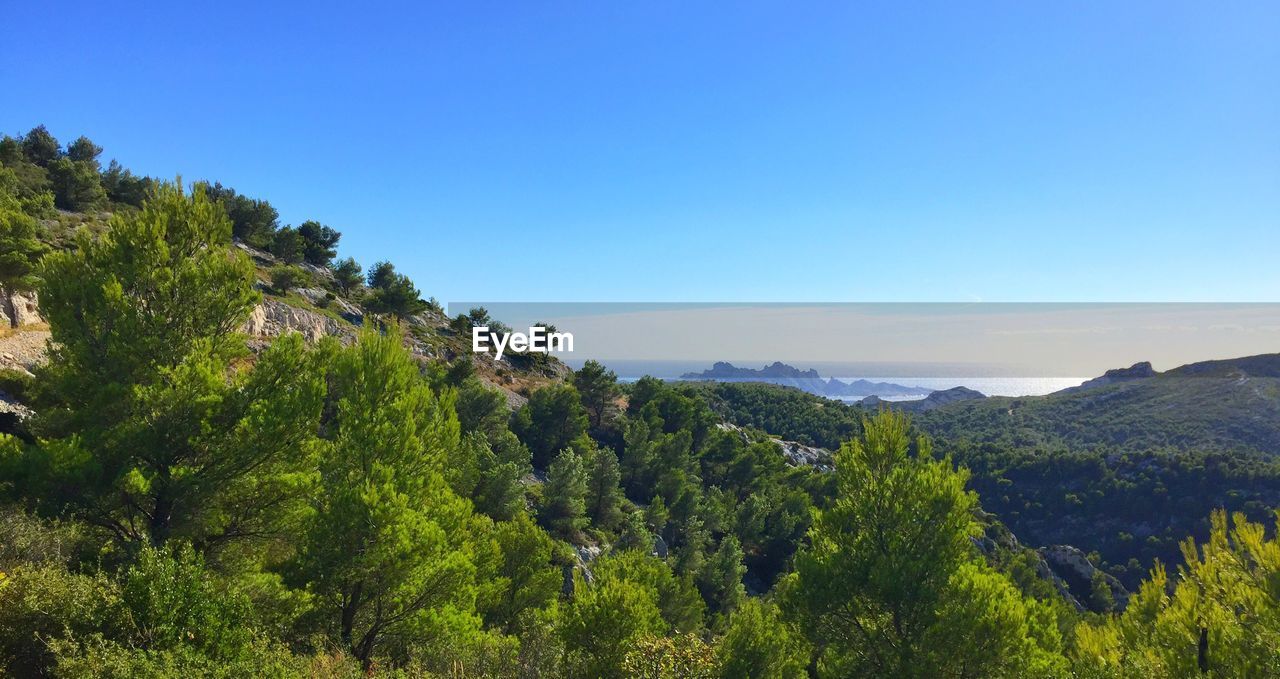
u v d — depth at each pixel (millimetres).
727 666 15633
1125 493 103438
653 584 23531
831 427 128000
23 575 9938
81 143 86812
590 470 48312
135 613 9930
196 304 17359
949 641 15000
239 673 9555
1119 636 14648
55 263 16516
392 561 15797
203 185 18219
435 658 14633
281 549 18062
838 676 16750
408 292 82000
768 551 58438
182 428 15805
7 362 27375
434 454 19047
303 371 18156
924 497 16594
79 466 14227
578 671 15273
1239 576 12844
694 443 80062
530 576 24844
